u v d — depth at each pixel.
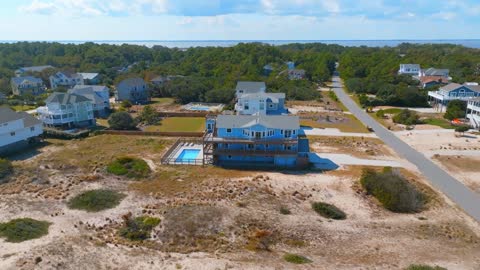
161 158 55.28
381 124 77.81
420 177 48.56
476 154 57.38
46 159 53.81
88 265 28.12
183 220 35.78
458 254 31.14
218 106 97.19
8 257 28.77
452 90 88.31
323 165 52.88
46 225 34.72
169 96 111.88
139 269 27.84
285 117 54.47
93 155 56.19
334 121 80.06
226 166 52.12
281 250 31.41
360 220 37.44
